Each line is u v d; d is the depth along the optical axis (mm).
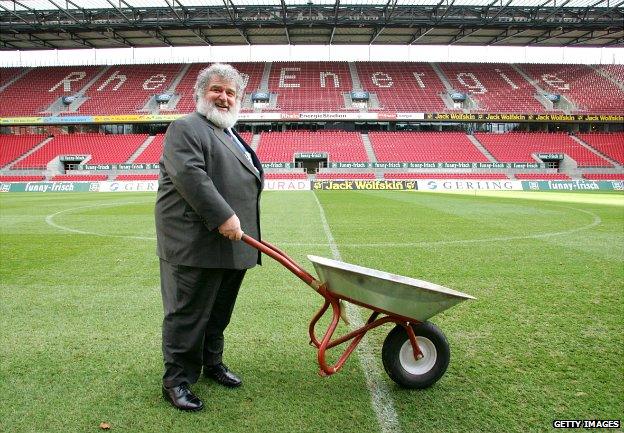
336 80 39688
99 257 6613
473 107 36625
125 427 2285
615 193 24672
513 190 28500
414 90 38562
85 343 3393
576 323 3793
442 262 6238
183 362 2527
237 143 2713
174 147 2326
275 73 40562
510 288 4891
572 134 35812
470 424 2324
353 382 2783
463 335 3523
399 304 2424
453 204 16312
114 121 34500
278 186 28922
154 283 5133
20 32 33094
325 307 2660
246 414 2412
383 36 35719
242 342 3428
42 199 20125
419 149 34000
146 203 17469
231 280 2719
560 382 2766
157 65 41625
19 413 2412
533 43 38344
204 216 2287
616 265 6020
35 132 37375
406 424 2318
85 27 31609
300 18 30719
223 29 33281
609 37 36188
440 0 28312
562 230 9398
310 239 8266
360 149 33969
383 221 11023
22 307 4258
